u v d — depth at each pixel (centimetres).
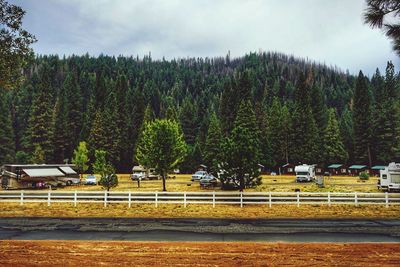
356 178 6988
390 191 3966
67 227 1845
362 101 9012
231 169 2862
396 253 1305
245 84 10012
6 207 2617
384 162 8425
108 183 3538
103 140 8681
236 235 1636
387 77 9569
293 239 1552
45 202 2911
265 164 8188
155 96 14912
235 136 2900
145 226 1877
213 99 15962
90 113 9744
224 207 2634
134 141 9619
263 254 1289
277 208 2589
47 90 9969
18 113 11356
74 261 1198
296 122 8681
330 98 15662
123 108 9962
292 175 8075
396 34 945
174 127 4150
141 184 5462
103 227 1848
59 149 9069
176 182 5878
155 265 1155
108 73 18500
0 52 1620
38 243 1456
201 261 1200
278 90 16450
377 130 8506
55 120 9175
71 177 5609
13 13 1622
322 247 1393
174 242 1476
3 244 1438
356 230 1773
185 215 2289
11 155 8238
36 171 4831
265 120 9238
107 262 1188
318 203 2645
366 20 961
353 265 1160
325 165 8888
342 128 9700
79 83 14562
